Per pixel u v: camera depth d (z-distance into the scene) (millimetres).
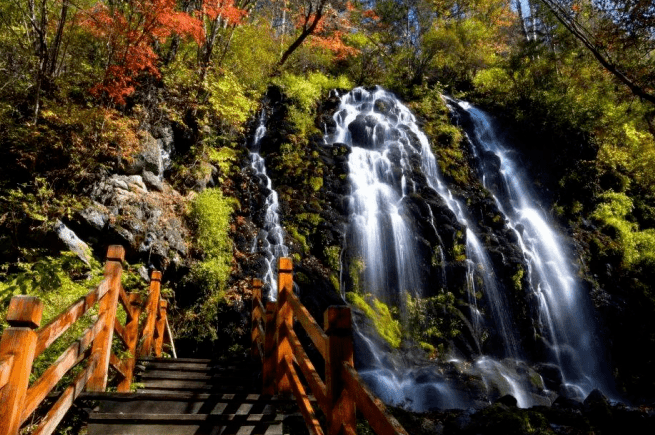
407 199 12828
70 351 2883
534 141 16531
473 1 25219
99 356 3844
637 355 11609
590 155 16562
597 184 16031
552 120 16781
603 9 10406
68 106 8688
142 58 9156
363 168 13547
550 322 11547
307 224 11617
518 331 11180
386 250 11656
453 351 10219
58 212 7793
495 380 8930
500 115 17891
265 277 10125
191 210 10148
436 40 20594
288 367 3752
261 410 3945
